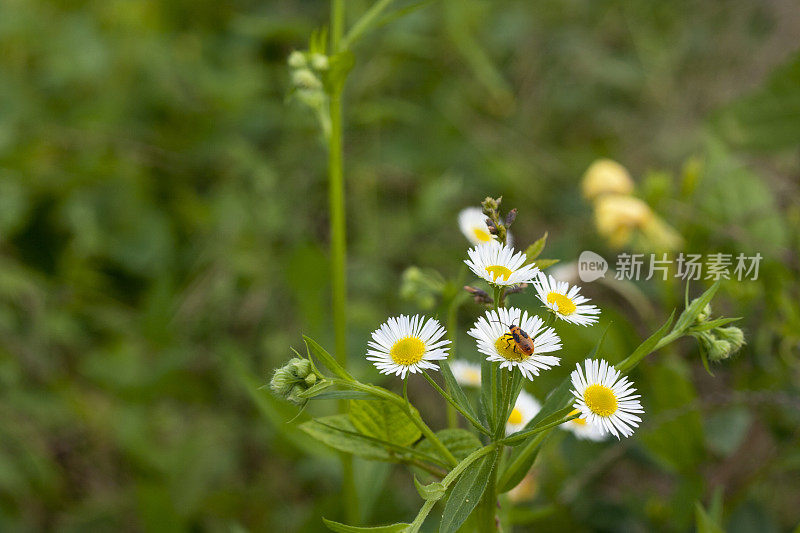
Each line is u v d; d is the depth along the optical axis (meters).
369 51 0.93
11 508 0.65
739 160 0.67
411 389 0.75
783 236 0.63
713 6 1.04
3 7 0.91
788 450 0.57
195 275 0.81
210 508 0.66
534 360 0.36
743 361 0.59
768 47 0.98
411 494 0.67
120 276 0.82
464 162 0.91
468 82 0.97
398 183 0.90
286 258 0.79
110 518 0.67
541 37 1.04
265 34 0.92
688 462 0.53
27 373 0.72
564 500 0.56
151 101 0.89
